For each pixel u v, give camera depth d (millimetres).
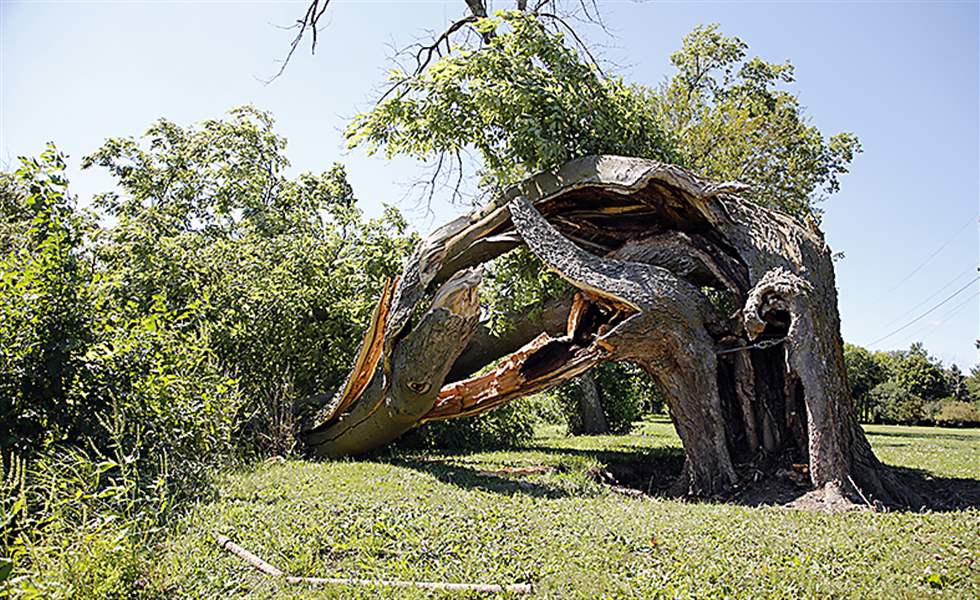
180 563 6555
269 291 17406
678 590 6090
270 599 6016
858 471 10938
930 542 7344
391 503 9312
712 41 29234
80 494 6773
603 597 5980
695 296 11984
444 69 14234
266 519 8258
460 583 6348
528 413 21516
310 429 15398
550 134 13539
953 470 14133
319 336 17859
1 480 6898
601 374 27578
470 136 14352
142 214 22500
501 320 15359
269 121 30234
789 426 11781
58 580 5633
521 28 14273
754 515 8938
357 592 6070
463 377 16672
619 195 12844
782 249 11828
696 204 12258
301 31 17484
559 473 13867
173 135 29125
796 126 25812
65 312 9883
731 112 25172
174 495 8352
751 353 12125
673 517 8781
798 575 6359
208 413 11703
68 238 10273
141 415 10062
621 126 14539
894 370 55531
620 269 12070
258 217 27422
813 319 11102
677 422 12195
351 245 19125
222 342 16312
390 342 13359
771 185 24453
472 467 14359
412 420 14062
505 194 13609
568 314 15125
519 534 7840
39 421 9375
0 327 9398
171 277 17281
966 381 53250
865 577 6297
